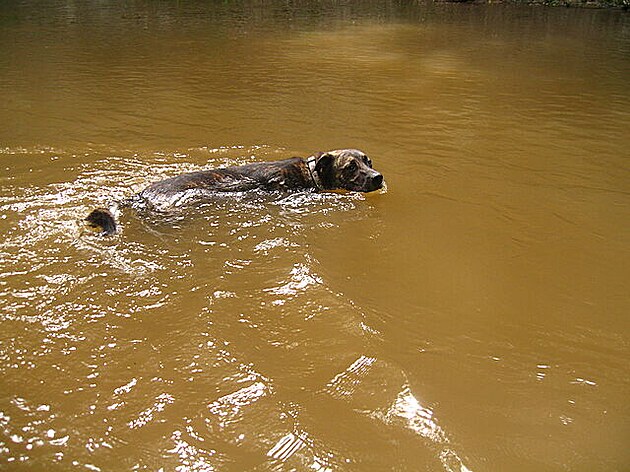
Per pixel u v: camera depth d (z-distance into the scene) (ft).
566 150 11.68
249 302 7.50
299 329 7.20
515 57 20.27
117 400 6.54
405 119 13.12
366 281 7.91
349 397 6.59
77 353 6.92
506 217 9.32
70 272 7.84
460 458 6.01
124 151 11.11
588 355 7.09
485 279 8.04
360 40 23.47
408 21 30.01
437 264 8.25
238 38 23.27
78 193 9.52
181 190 9.13
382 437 6.26
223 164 10.73
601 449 6.23
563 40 24.35
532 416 6.51
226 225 8.73
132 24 26.50
